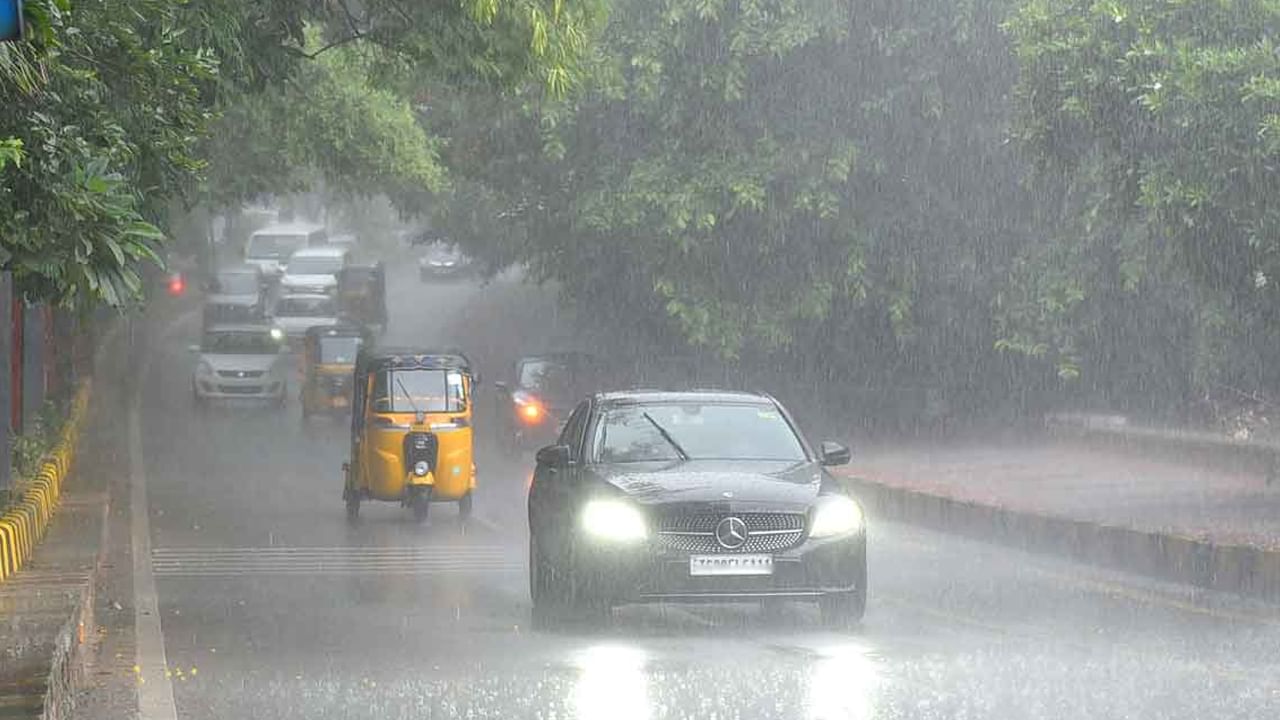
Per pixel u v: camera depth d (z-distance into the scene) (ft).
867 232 294.46
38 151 85.56
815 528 119.65
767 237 295.07
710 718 87.92
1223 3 164.04
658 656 108.99
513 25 154.40
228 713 91.40
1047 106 176.45
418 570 165.78
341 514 223.51
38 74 87.15
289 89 330.75
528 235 339.57
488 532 202.49
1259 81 155.02
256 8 155.33
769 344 303.68
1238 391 208.33
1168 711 88.79
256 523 211.20
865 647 112.27
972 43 272.92
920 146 284.61
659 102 285.84
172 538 193.77
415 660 108.78
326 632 122.83
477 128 318.86
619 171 297.94
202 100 142.00
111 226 86.33
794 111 285.02
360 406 214.48
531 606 137.80
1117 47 169.27
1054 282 245.24
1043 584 149.28
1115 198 175.63
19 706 74.49
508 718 88.48
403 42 156.35
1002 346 267.80
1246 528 164.14
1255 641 114.62
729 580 118.01
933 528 203.72
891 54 275.59
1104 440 270.05
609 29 283.38
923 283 296.30
